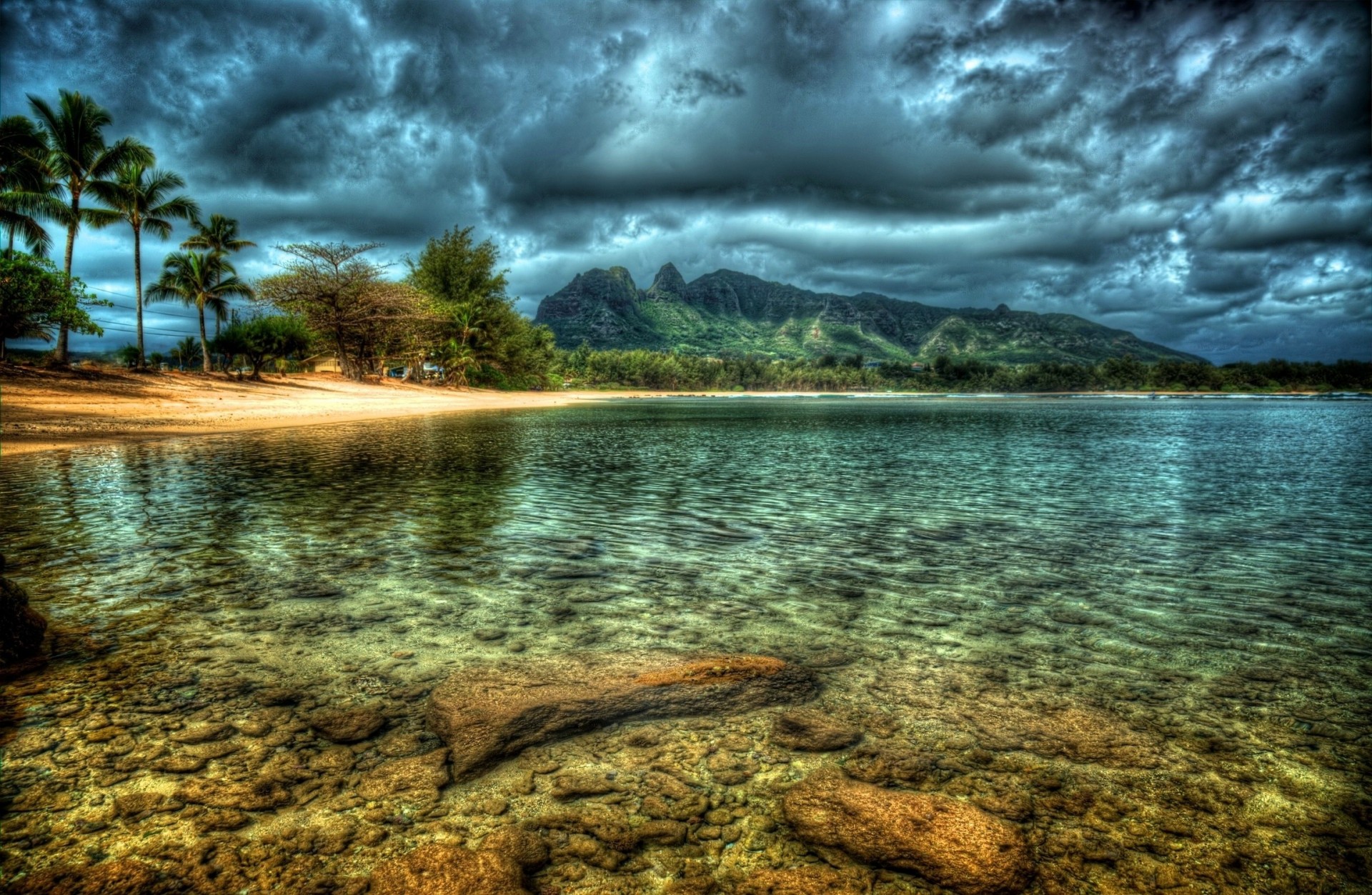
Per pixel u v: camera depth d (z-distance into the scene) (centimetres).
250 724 371
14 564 694
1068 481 1480
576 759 343
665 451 2148
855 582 681
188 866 259
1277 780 333
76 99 3216
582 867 264
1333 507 1152
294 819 290
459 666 454
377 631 518
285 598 595
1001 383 19900
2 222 2878
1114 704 414
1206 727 386
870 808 302
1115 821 298
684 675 441
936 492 1308
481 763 336
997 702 414
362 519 949
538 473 1516
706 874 262
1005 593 649
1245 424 4153
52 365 3102
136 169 3462
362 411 4084
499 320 8219
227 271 4525
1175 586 678
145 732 360
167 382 3572
